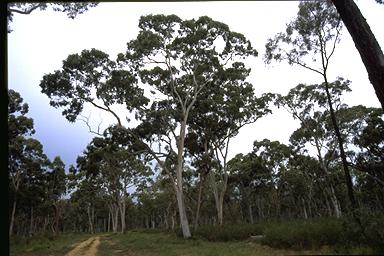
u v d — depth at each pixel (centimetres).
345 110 4069
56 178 5903
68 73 3228
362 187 5522
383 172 4319
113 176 5766
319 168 4862
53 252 2586
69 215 8719
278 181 5875
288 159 5300
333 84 3962
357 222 1312
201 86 3553
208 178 5325
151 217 9288
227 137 3922
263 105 3859
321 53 2544
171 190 5894
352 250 1128
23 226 8519
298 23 2594
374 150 4228
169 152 3684
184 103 3478
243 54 3559
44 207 6272
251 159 5597
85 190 6656
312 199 6359
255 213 7819
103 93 3284
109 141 3559
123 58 3347
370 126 4150
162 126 3372
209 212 7231
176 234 3650
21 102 4147
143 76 3503
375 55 1284
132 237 4162
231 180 5509
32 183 5372
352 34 1337
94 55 3194
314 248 1452
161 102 3553
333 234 1455
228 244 2319
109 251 2542
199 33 3328
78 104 3303
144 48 3262
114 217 7619
